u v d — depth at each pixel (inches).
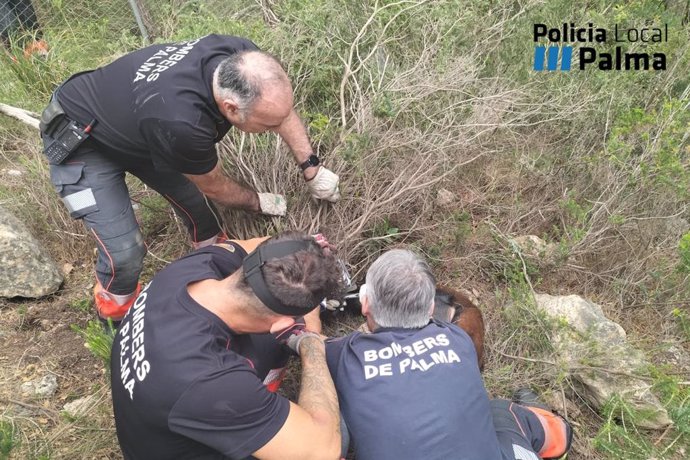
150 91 79.2
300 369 100.2
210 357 63.3
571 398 100.3
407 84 121.1
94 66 162.4
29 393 96.2
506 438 79.5
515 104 128.5
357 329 105.7
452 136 122.9
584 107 135.3
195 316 65.7
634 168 119.2
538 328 103.4
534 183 133.6
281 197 104.4
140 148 87.6
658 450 91.7
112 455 88.7
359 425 71.5
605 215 121.5
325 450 66.1
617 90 135.9
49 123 87.0
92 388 97.9
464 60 129.4
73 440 90.0
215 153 84.9
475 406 71.5
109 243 92.3
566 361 98.4
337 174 109.7
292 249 66.0
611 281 119.0
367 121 112.7
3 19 166.1
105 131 86.4
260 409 63.4
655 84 141.8
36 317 108.7
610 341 101.3
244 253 81.0
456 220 121.8
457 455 68.4
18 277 108.6
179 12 159.5
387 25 121.6
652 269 117.1
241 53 78.8
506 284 116.6
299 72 119.0
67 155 88.1
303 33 125.0
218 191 91.4
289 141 96.2
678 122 118.3
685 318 110.3
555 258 116.9
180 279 70.3
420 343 73.8
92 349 89.1
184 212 103.3
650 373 96.2
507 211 129.1
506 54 144.2
